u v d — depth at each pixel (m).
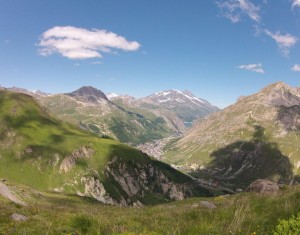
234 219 11.12
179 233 10.21
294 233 9.41
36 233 13.07
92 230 12.52
